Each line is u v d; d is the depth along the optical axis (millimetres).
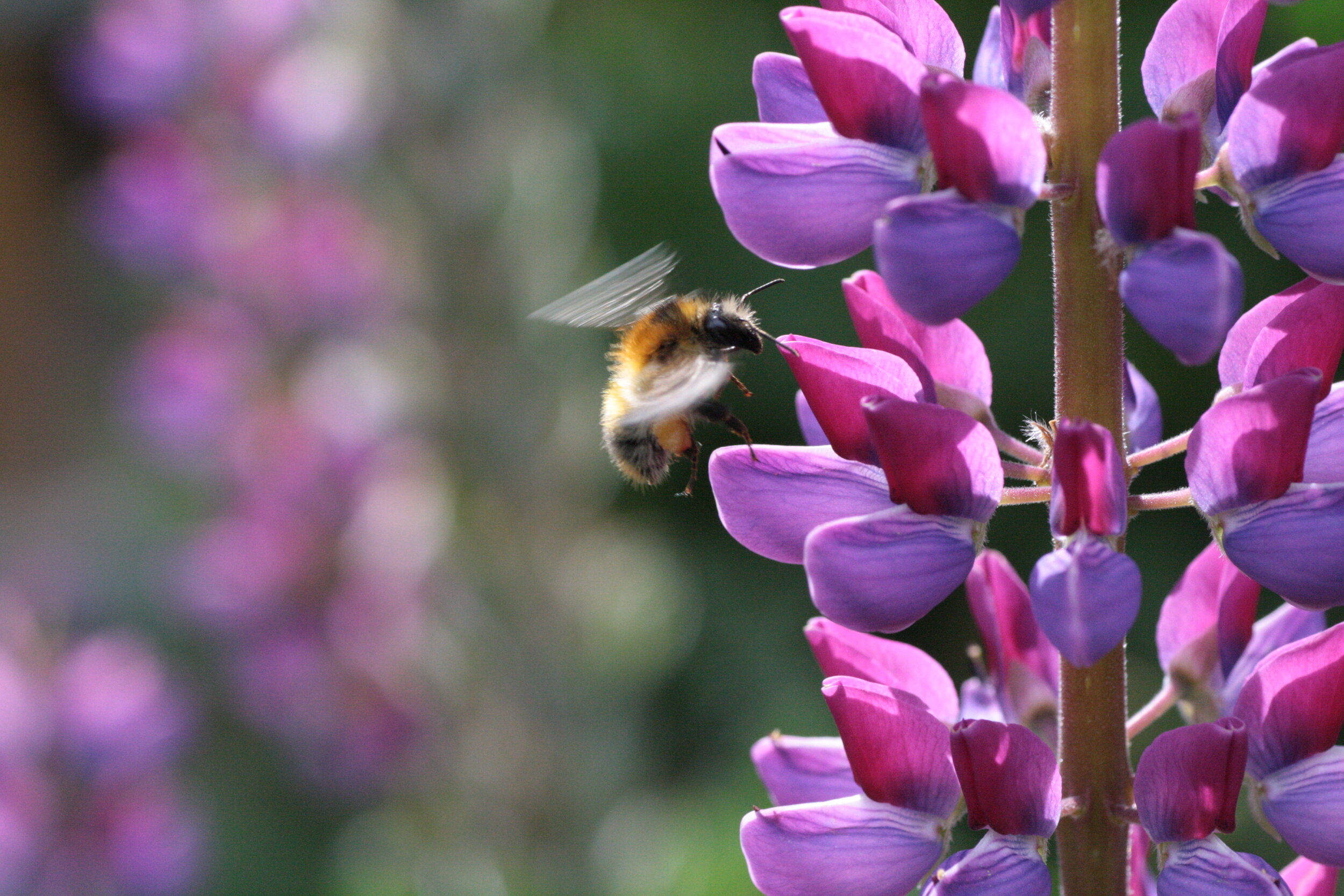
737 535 3520
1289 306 3164
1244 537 3146
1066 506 3084
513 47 9266
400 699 10820
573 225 9555
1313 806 3178
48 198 26234
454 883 10125
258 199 12547
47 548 19047
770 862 3451
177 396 12297
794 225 3318
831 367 3389
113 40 12844
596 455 9727
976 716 3943
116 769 10195
